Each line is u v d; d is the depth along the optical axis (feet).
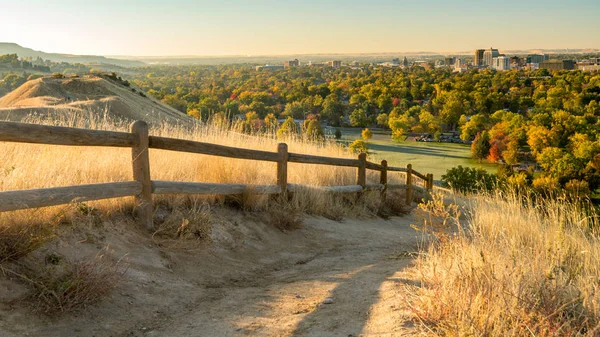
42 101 222.48
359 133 580.30
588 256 16.12
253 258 21.56
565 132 426.92
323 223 29.73
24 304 12.67
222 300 15.74
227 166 27.66
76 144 16.49
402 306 13.51
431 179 57.06
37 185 17.87
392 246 27.12
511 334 10.29
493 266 13.05
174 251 18.79
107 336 12.46
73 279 13.66
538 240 19.45
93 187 16.83
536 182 212.02
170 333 12.87
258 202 26.27
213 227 22.27
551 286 12.41
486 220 22.35
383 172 41.81
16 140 14.71
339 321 13.21
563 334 10.41
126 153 25.39
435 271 14.64
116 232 17.84
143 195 19.16
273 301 15.56
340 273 19.11
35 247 14.15
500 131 423.64
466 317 10.78
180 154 28.22
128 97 284.00
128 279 15.62
